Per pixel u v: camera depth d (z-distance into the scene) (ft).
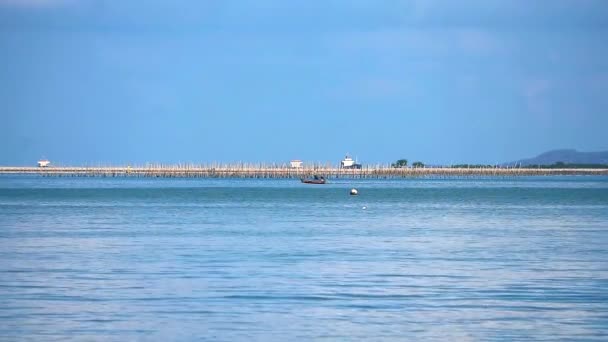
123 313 167.73
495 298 183.21
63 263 238.07
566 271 222.28
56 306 174.09
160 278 209.87
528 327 156.35
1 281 205.05
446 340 148.05
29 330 153.99
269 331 153.79
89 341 147.02
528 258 250.37
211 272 220.02
